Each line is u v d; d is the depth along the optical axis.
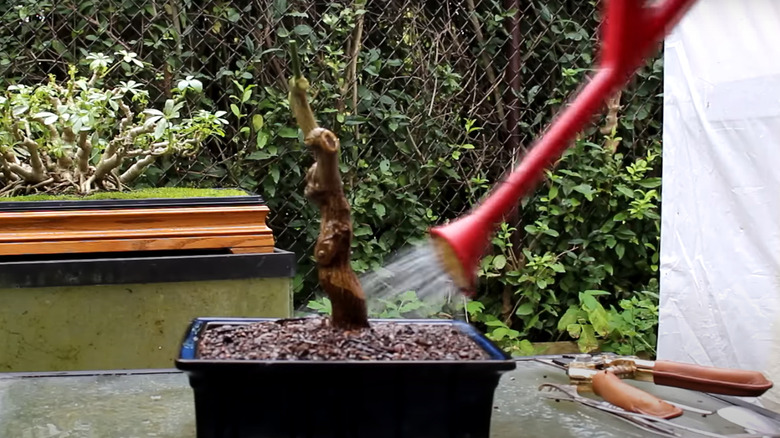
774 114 1.40
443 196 2.37
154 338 1.32
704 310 1.58
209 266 1.33
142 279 1.30
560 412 0.87
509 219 2.35
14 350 1.26
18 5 1.95
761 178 1.43
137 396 0.93
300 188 2.15
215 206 1.40
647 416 0.83
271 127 2.07
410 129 2.27
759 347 1.44
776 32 1.39
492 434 0.79
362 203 2.15
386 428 0.67
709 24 1.53
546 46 2.38
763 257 1.43
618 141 2.38
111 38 2.01
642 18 0.38
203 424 0.67
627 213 2.31
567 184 2.29
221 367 0.65
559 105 2.35
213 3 2.10
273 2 2.10
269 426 0.67
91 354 1.30
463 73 2.37
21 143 1.56
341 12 2.12
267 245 1.40
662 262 1.71
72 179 1.61
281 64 2.12
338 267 0.78
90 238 1.31
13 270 1.25
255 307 1.37
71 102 1.59
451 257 0.41
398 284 2.18
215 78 2.07
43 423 0.82
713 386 0.89
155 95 2.07
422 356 0.71
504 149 2.38
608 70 0.39
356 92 2.18
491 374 0.67
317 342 0.74
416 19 2.28
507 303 2.36
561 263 2.32
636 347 2.16
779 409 1.39
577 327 2.17
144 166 1.70
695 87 1.58
